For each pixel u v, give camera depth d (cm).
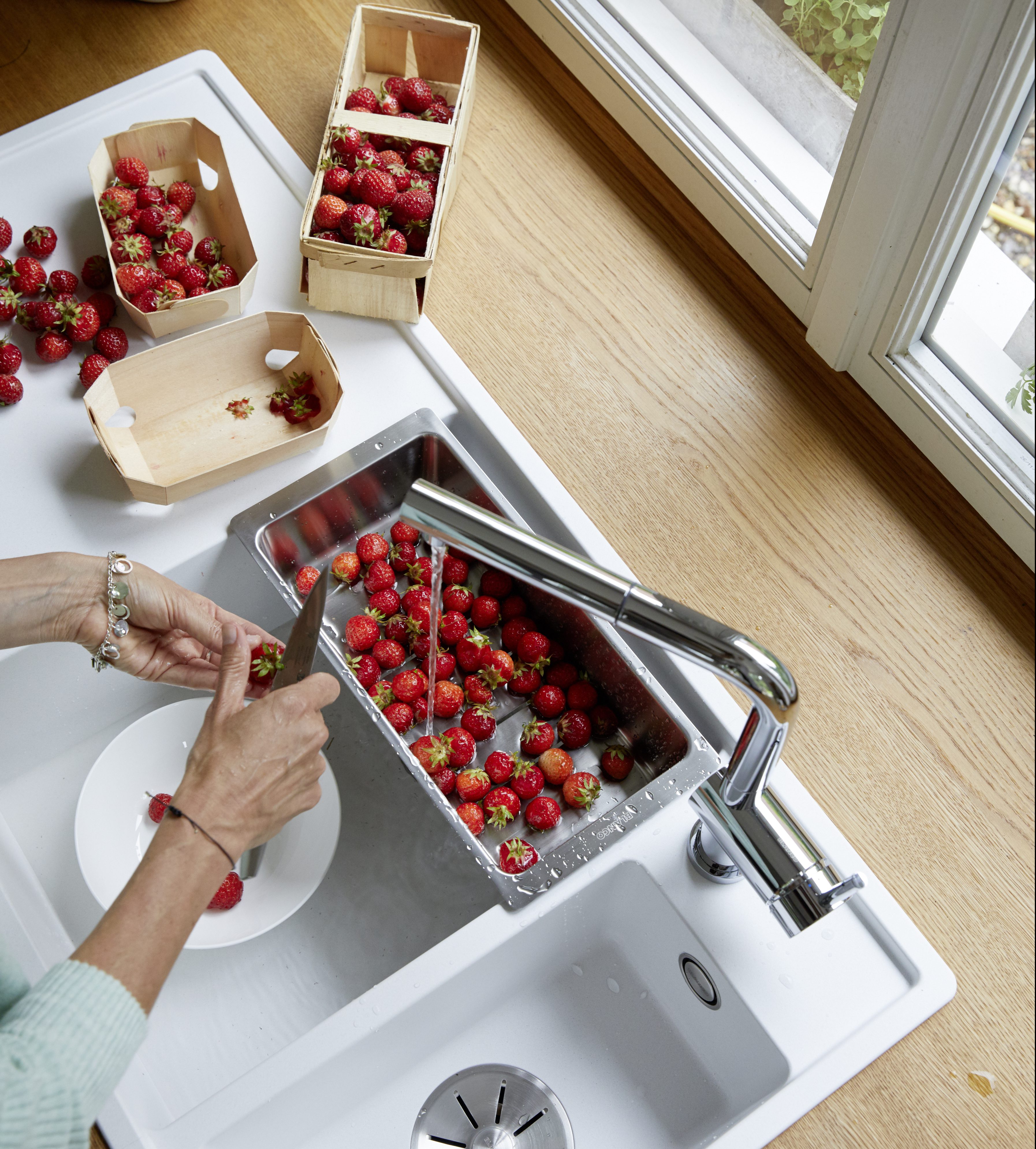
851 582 112
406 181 117
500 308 123
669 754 102
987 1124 88
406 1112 96
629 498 114
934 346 111
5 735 104
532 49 137
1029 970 95
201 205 122
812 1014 91
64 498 105
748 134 119
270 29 137
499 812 100
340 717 112
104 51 134
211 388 113
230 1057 96
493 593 110
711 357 122
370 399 113
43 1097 58
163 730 106
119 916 68
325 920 103
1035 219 94
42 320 109
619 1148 95
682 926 94
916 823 102
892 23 92
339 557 110
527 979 102
